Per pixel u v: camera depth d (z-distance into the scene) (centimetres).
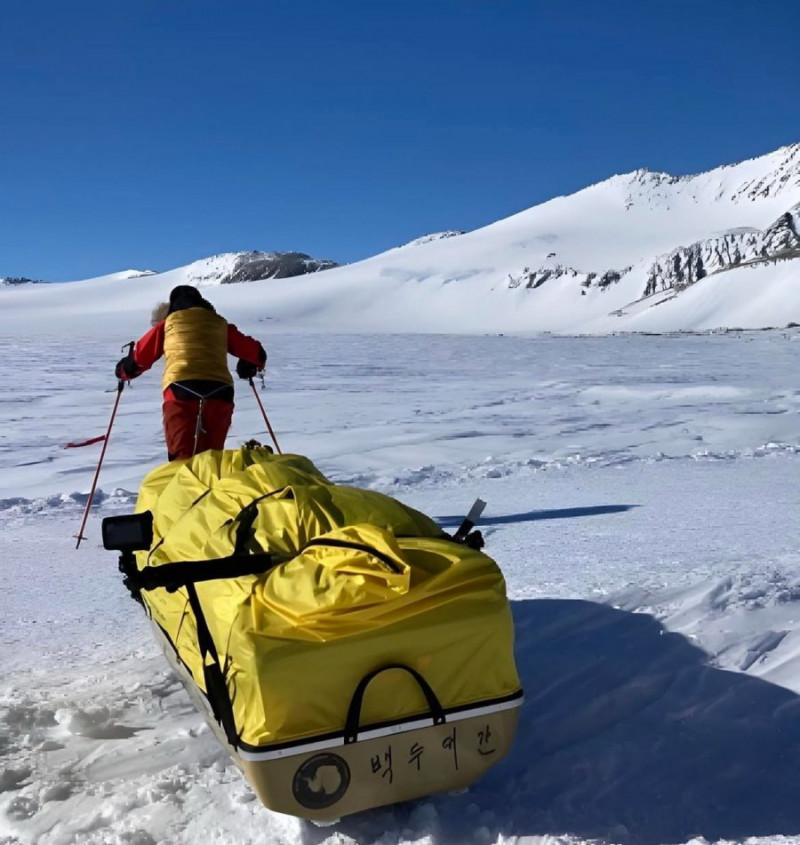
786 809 243
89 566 516
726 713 294
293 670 216
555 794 254
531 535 550
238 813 249
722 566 445
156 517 328
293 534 265
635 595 404
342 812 228
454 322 18250
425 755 231
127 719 314
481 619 233
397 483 761
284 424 1223
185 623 274
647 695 310
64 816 253
